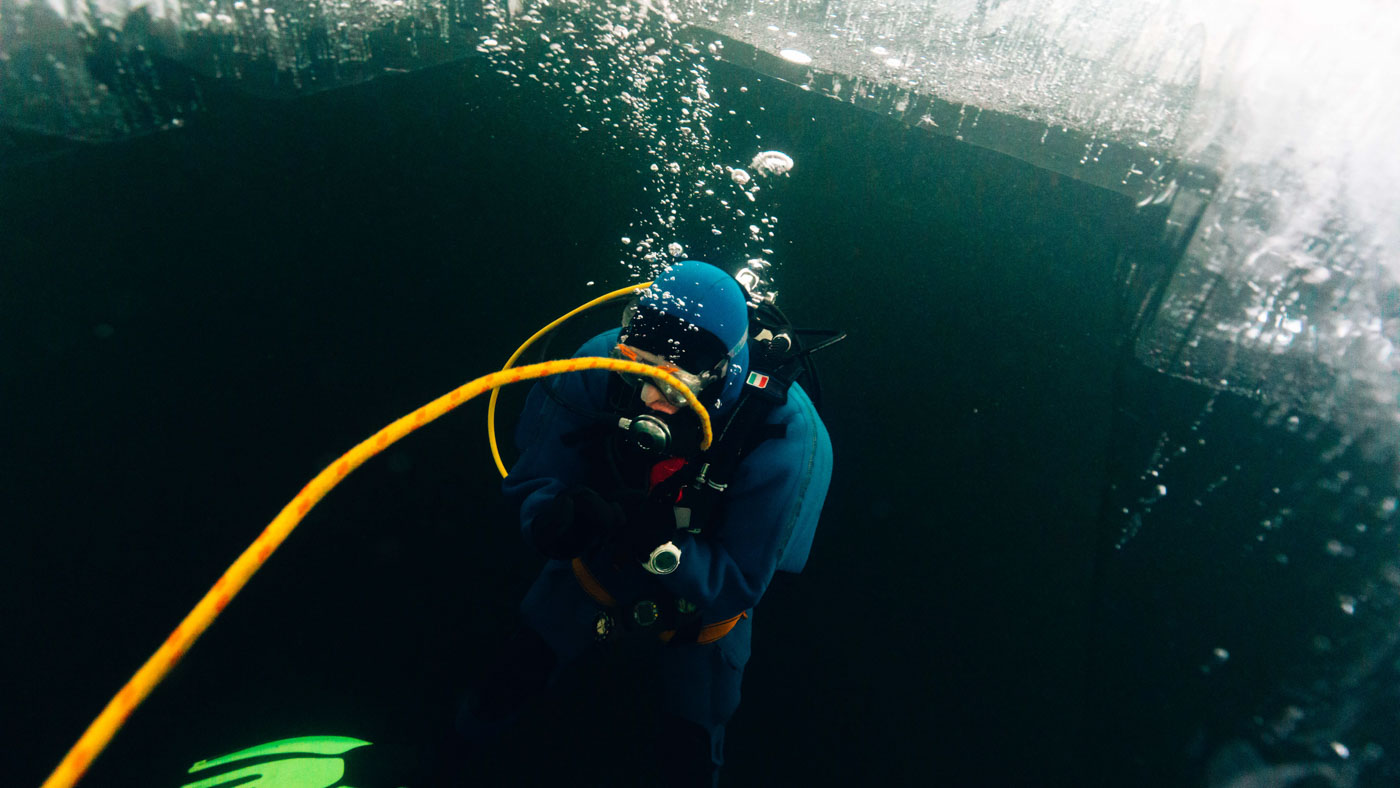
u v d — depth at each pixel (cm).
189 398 183
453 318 211
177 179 235
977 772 148
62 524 159
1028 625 172
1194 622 148
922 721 157
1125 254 255
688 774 128
